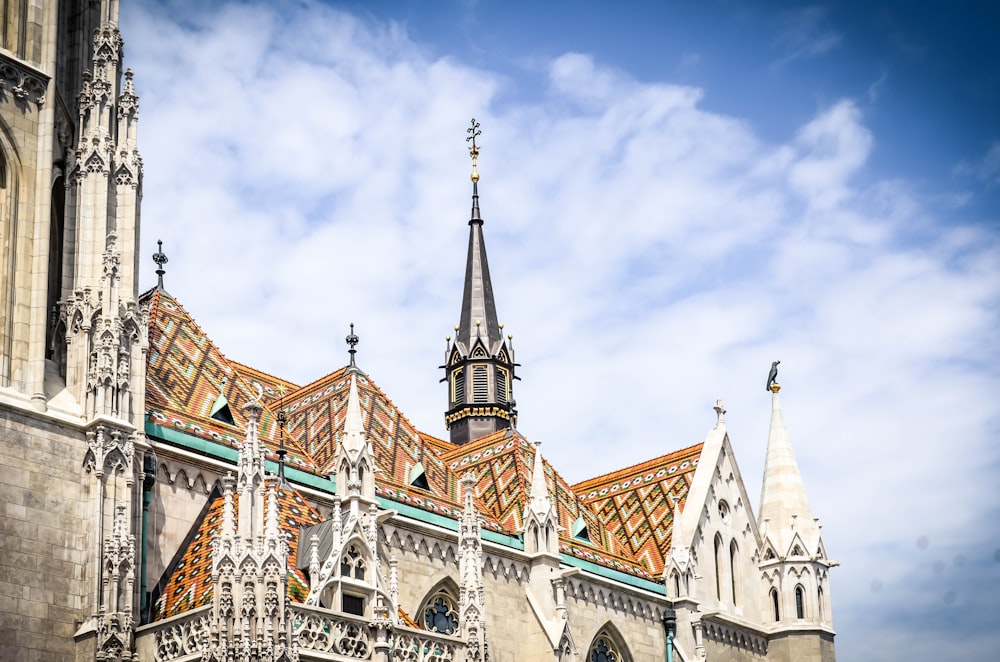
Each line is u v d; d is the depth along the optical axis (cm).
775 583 8244
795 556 8269
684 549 7688
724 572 8031
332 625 5225
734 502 8275
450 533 6569
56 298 5775
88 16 6122
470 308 9706
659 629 7506
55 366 5625
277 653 4938
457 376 9506
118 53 6028
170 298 6650
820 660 8081
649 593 7475
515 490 7300
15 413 5294
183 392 6084
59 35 6041
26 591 5138
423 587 6431
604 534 7812
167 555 5591
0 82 5684
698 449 8400
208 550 5456
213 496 5825
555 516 7000
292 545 5628
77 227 5759
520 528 7044
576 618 7050
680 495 8125
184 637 5056
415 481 6756
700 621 7600
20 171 5691
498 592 6738
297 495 6019
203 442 5881
